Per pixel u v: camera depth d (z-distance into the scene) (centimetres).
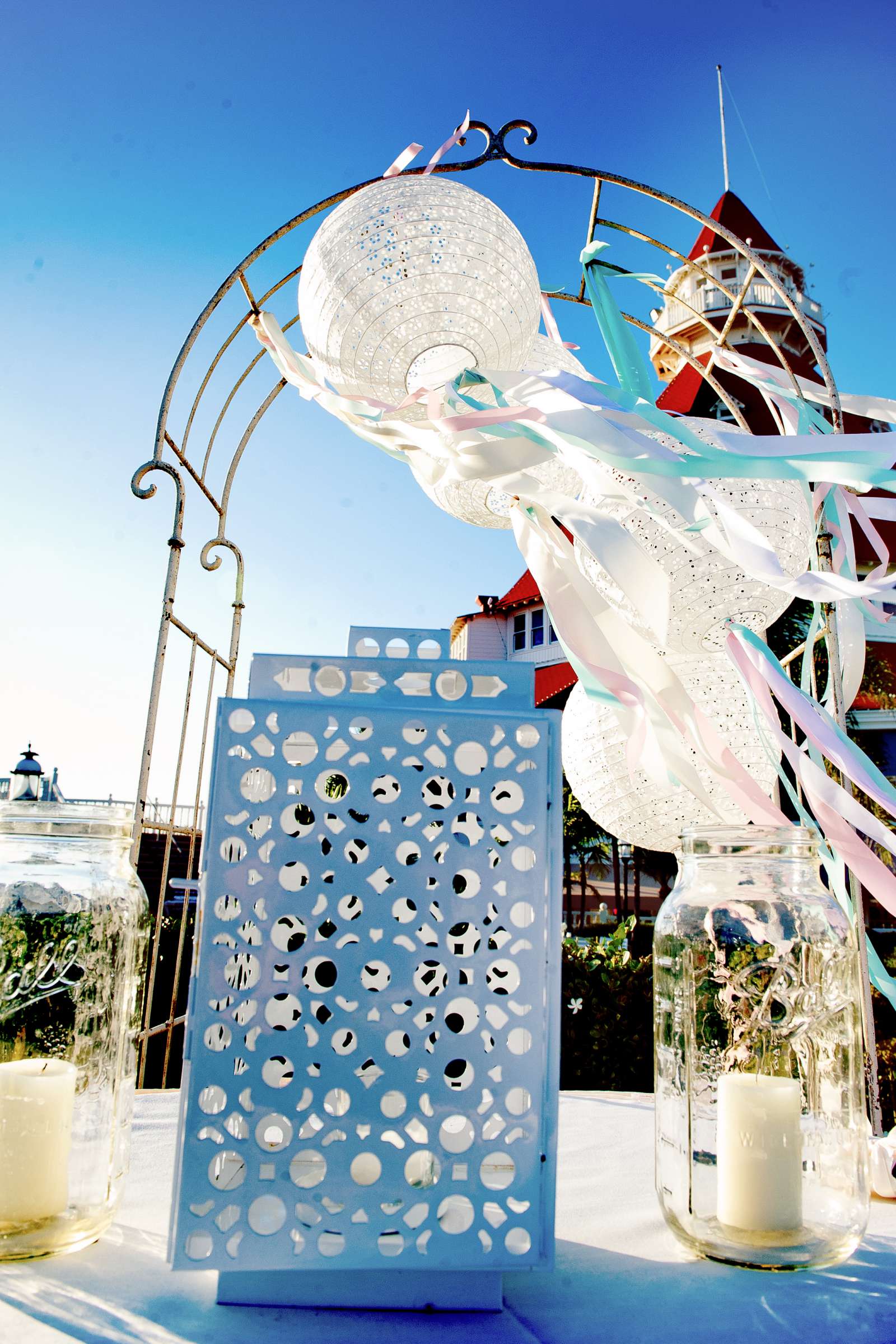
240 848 61
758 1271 65
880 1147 88
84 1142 66
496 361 124
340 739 62
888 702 973
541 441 90
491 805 62
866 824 85
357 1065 58
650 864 1240
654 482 82
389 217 113
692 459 79
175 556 144
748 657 100
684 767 83
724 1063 69
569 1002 312
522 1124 58
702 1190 67
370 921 60
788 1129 66
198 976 58
